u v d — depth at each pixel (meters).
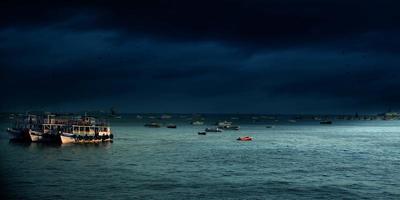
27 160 110.25
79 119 158.00
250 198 69.94
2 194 70.00
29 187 75.69
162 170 96.62
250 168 101.62
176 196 70.44
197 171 95.75
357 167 105.44
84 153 127.88
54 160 111.00
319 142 196.25
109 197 69.12
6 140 164.88
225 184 80.56
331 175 92.44
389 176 91.81
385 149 158.88
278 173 94.31
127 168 99.12
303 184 81.81
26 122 161.50
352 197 71.75
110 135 167.62
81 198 68.31
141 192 72.88
